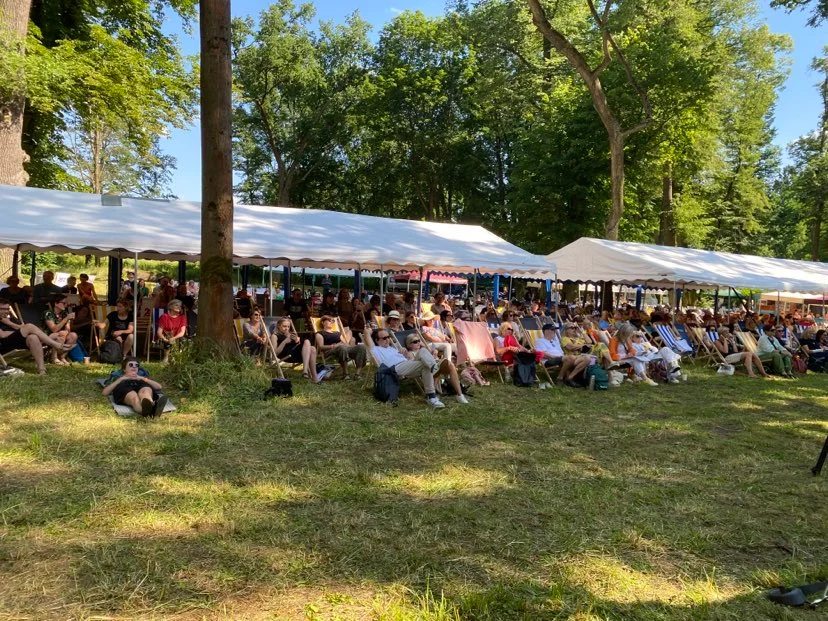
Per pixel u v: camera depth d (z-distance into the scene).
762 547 3.64
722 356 12.86
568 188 23.78
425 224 13.91
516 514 3.93
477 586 2.94
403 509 3.91
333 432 5.79
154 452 4.83
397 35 34.75
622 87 21.27
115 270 15.24
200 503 3.79
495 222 32.50
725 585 3.11
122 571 2.89
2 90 12.67
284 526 3.51
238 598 2.71
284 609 2.64
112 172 39.31
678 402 8.66
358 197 39.03
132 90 16.03
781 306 31.92
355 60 37.12
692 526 3.89
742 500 4.46
